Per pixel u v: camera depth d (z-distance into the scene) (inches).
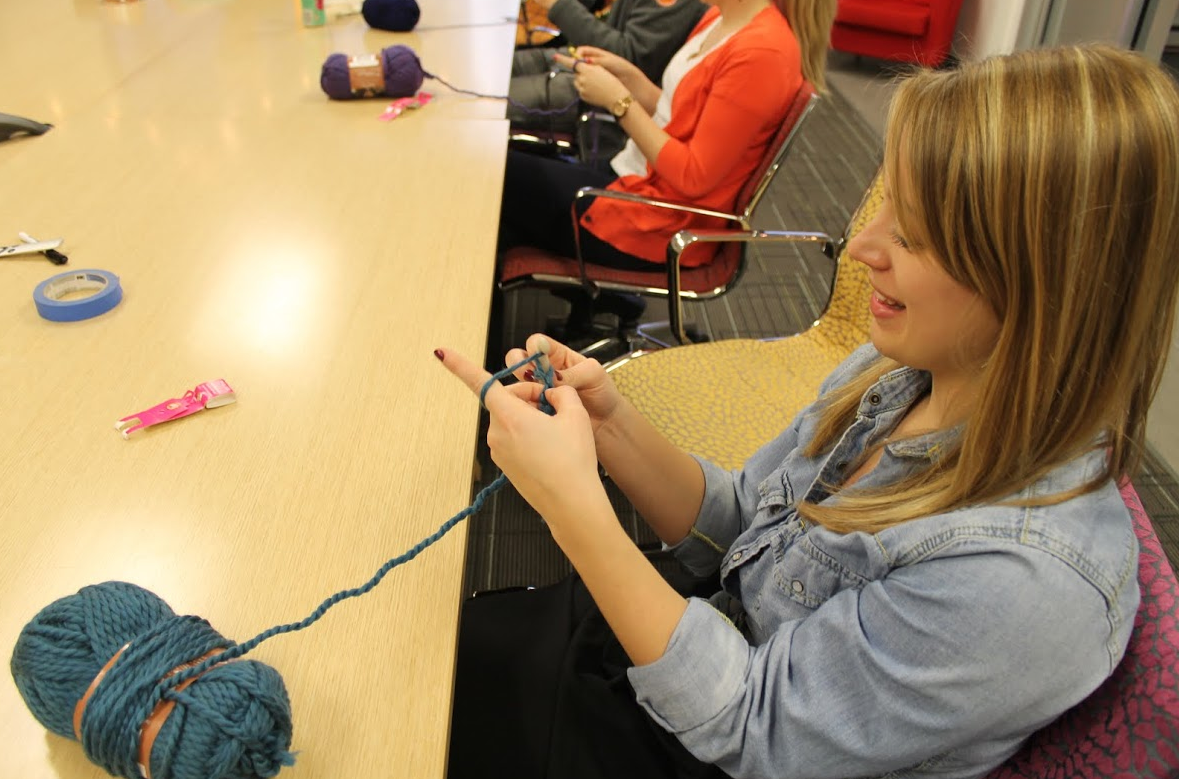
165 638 23.8
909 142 25.0
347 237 52.7
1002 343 24.8
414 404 39.2
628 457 39.9
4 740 25.6
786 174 147.0
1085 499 25.0
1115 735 24.4
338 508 33.6
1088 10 145.8
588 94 73.2
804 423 38.7
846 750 26.6
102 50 85.8
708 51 75.9
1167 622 25.0
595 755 34.7
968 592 24.2
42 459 35.1
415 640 29.0
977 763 27.1
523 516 77.5
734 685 28.3
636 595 28.7
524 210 79.4
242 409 38.4
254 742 22.9
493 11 101.1
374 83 72.2
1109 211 22.5
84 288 46.6
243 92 75.6
